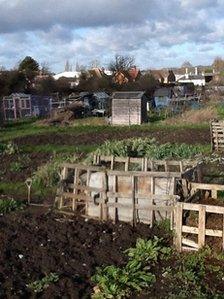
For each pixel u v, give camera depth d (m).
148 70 97.75
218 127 22.94
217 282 8.58
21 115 52.12
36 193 15.77
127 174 12.02
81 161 17.59
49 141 29.39
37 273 9.21
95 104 53.56
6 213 13.45
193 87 74.06
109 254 10.05
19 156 22.92
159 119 43.59
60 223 12.20
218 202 11.35
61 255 10.03
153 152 17.53
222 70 92.50
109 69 82.38
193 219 10.40
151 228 11.52
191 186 11.84
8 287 8.61
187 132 30.97
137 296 8.22
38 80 67.25
